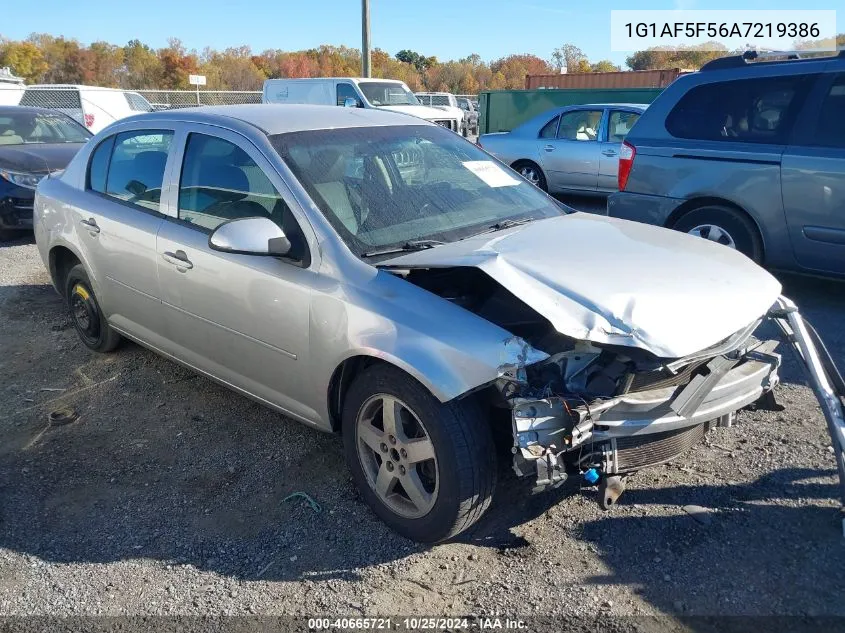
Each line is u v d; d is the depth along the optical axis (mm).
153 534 3139
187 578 2863
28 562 2977
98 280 4570
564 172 11516
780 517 3096
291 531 3129
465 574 2832
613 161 10852
